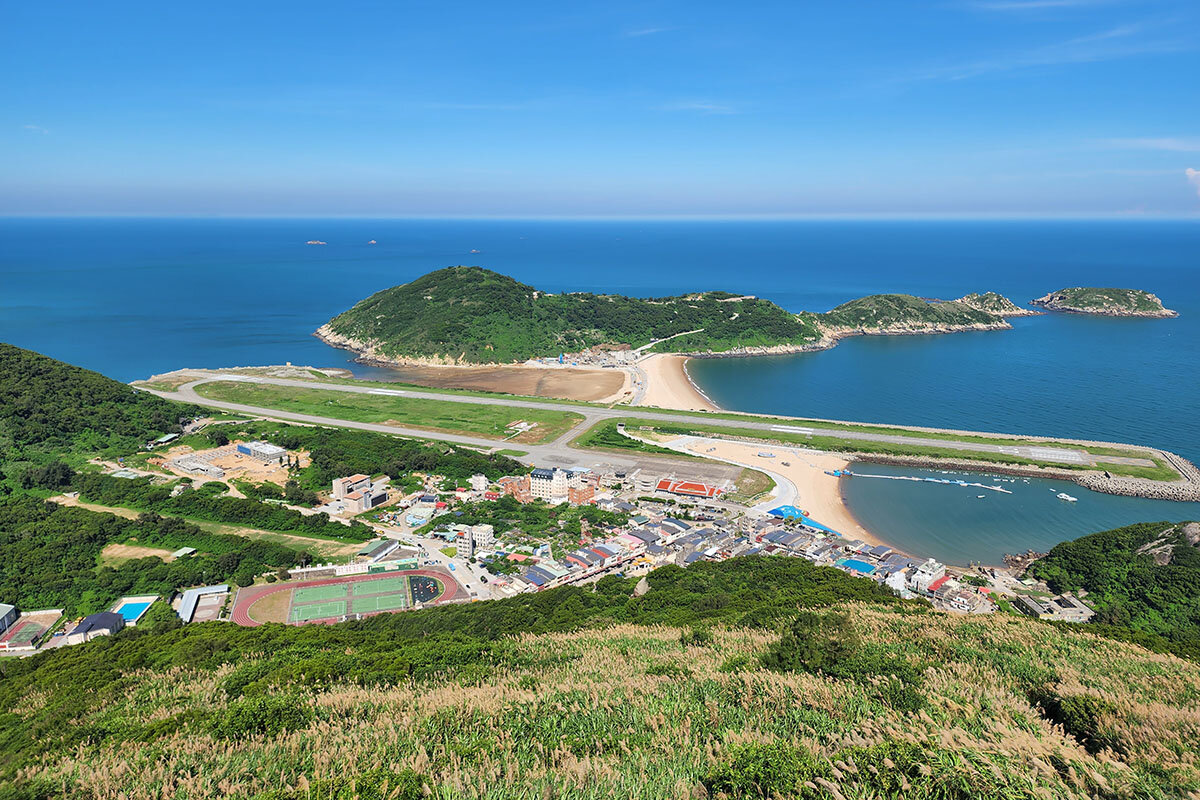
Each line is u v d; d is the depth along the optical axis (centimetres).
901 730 1922
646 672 3425
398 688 3516
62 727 3556
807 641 3153
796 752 1698
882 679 2622
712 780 1634
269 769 2081
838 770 1593
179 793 1981
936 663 3388
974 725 2128
